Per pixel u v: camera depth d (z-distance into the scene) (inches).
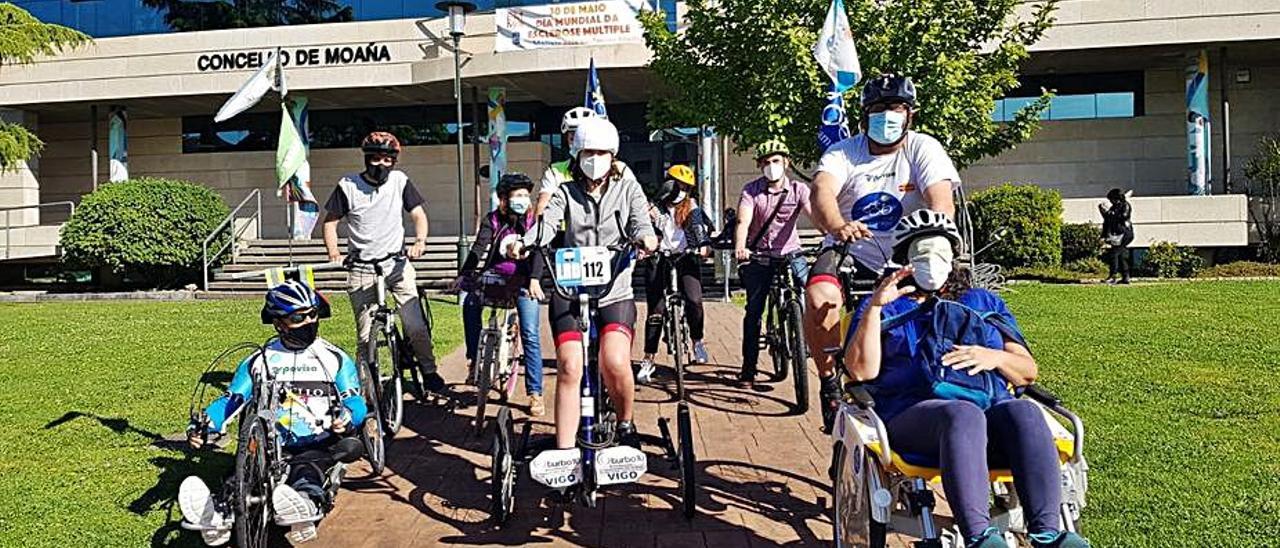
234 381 213.3
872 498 152.3
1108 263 772.0
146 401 331.3
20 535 208.4
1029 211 757.9
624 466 201.8
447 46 855.7
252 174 1061.1
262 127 1062.4
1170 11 795.4
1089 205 808.3
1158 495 214.4
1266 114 897.5
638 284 732.0
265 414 195.5
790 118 611.5
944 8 602.5
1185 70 868.6
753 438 278.4
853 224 189.0
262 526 187.0
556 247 219.8
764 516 218.4
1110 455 243.9
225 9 1022.4
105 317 596.4
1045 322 473.1
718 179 893.2
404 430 297.7
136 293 784.3
